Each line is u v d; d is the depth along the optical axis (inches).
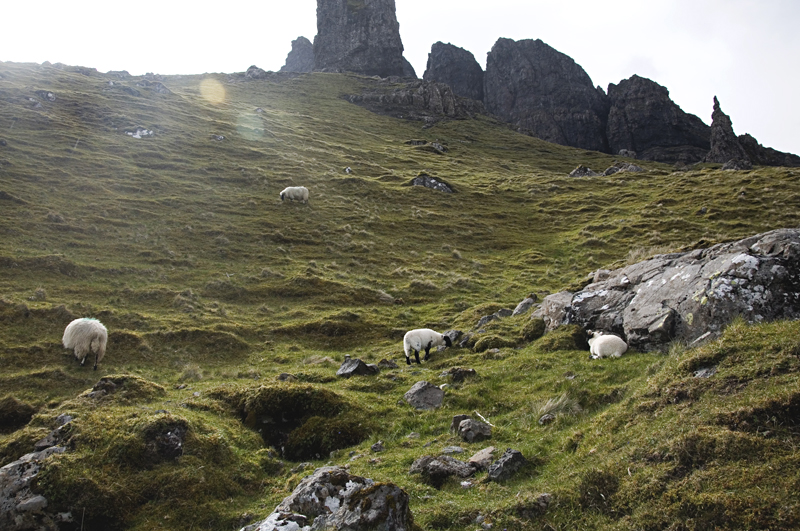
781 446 246.5
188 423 389.1
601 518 253.6
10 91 2298.2
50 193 1428.4
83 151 1840.6
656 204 1939.0
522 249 1616.6
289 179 1999.3
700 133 5723.4
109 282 1016.9
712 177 2247.8
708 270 521.7
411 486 315.6
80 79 3031.5
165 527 305.7
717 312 469.7
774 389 284.7
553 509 268.5
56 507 306.7
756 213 1676.9
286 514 257.8
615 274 712.4
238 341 838.5
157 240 1279.5
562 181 2544.3
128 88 2970.0
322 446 417.1
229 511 326.3
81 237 1205.1
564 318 662.5
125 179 1669.5
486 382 518.3
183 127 2448.3
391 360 688.4
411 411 468.8
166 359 755.4
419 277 1277.1
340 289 1136.8
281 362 773.9
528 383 506.6
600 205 2074.3
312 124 3501.5
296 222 1595.7
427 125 4552.2
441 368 627.8
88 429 370.0
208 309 971.3
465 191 2249.0
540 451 350.0
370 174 2384.4
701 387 322.0
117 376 533.3
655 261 635.5
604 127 5949.8
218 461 367.9
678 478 254.7
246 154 2262.6
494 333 729.6
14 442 383.6
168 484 334.6
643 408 335.6
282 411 462.6
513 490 298.4
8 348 702.5
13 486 312.8
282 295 1093.8
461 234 1710.1
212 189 1749.5
